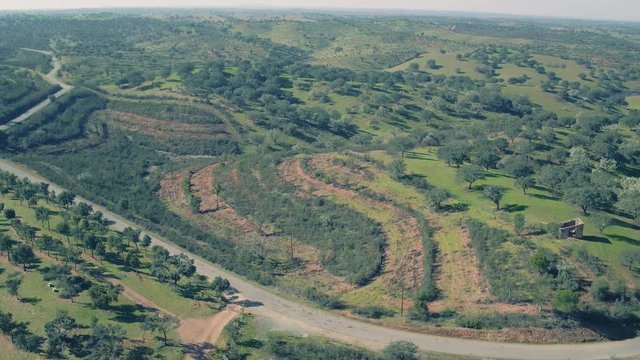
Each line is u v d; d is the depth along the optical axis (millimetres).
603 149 172250
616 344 96750
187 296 113938
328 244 137500
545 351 94938
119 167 196000
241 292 117750
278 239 143875
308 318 107125
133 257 121062
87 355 90750
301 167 174000
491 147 178000
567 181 142000
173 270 119812
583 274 107125
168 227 151875
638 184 143000
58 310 98750
